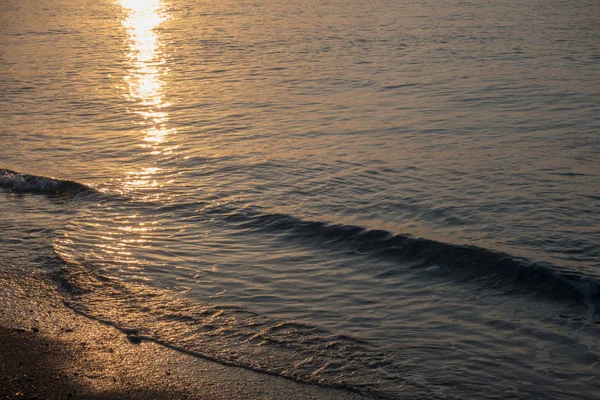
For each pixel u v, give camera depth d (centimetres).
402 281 790
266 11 4084
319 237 920
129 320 703
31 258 862
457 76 2009
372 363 619
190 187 1127
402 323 692
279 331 678
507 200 1032
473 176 1145
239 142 1392
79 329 685
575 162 1202
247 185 1129
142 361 625
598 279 764
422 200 1044
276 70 2216
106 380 595
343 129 1471
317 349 643
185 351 642
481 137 1380
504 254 826
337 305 733
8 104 1827
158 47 2862
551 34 2784
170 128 1525
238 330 681
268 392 576
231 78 2112
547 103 1647
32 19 4222
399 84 1925
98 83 2109
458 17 3450
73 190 1121
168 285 785
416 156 1263
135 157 1308
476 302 736
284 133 1452
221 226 966
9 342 659
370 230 918
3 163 1281
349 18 3550
